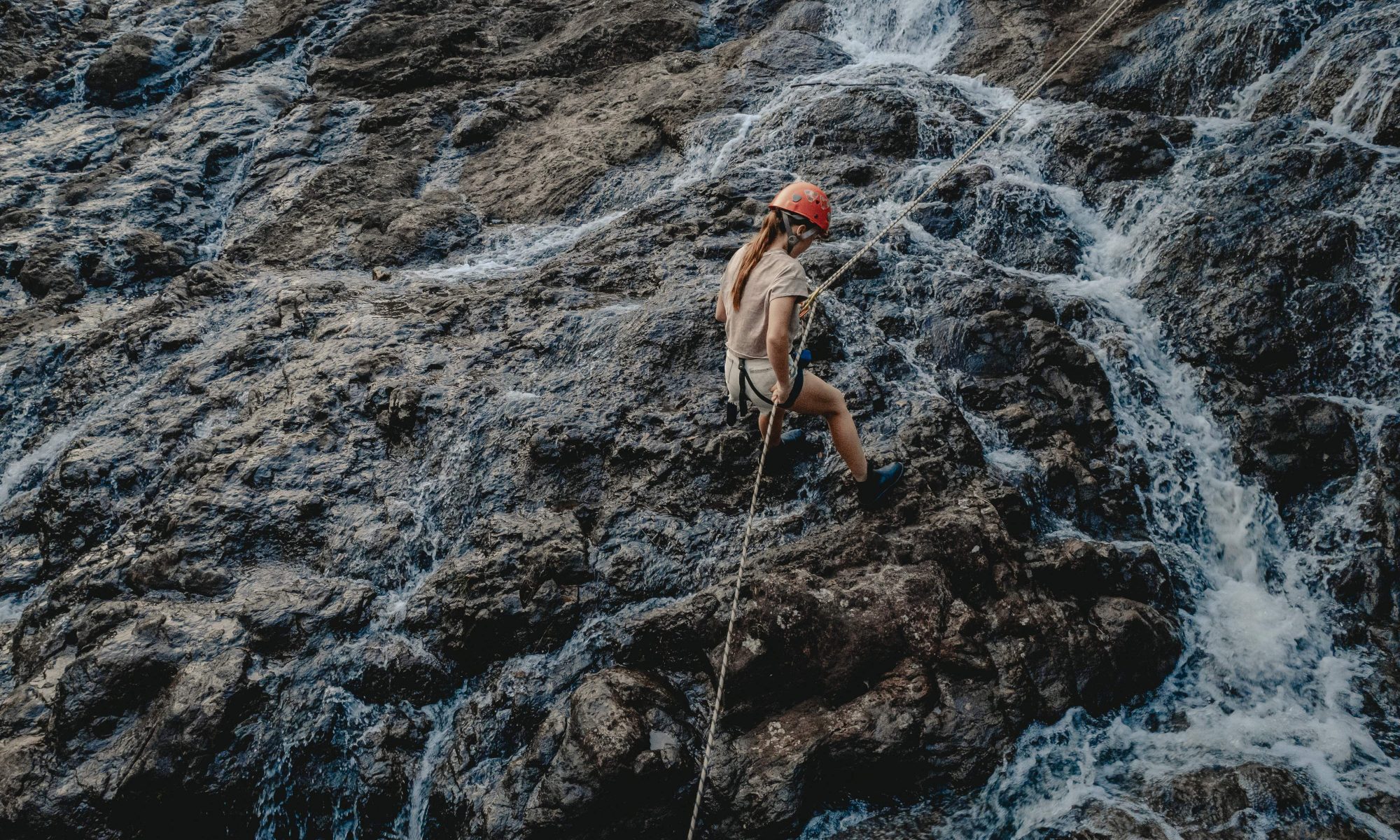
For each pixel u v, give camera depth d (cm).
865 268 658
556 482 536
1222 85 788
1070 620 439
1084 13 935
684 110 934
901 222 718
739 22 1118
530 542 489
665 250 715
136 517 557
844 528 479
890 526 476
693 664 443
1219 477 545
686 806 396
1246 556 517
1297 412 546
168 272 881
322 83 1124
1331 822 377
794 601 430
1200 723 430
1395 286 577
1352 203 626
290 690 448
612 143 924
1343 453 530
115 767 414
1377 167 632
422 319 679
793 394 436
